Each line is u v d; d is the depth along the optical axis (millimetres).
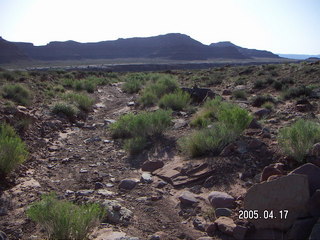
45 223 4637
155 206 5871
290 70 29922
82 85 26578
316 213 4320
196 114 12969
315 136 6699
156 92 20156
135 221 5312
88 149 10109
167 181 6996
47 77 31234
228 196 5605
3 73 27859
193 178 6750
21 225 5230
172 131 10977
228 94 21203
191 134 9297
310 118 11320
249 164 6832
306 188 4438
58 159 9031
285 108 14516
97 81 32938
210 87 27734
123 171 7973
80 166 8430
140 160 8680
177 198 6129
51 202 4891
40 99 19047
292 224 4426
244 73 35281
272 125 10594
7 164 7086
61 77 36406
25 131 10789
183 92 18266
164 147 9336
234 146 7570
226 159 7129
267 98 16453
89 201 5879
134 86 27469
